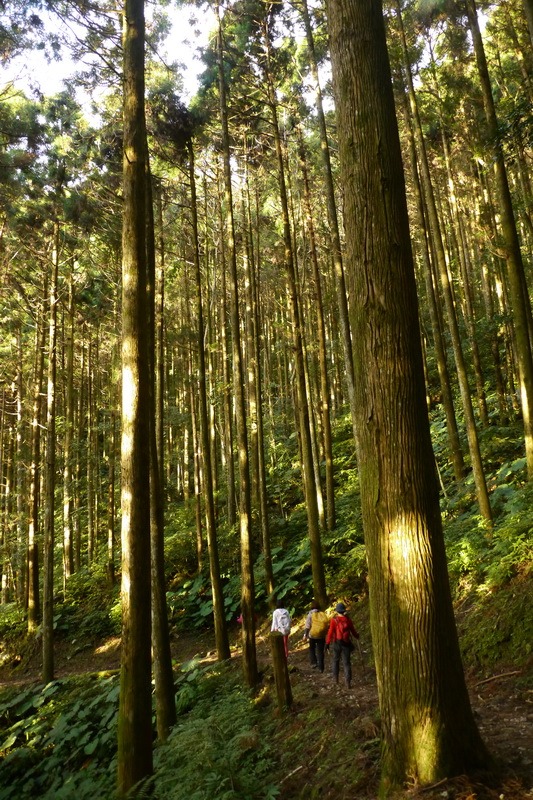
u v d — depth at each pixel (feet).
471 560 28.60
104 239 46.96
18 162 43.68
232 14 38.88
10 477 83.20
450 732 10.84
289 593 44.24
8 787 26.71
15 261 55.93
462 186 56.65
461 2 37.68
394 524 11.48
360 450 12.33
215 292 63.21
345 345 33.81
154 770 18.34
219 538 54.19
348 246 12.65
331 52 13.19
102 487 81.51
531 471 29.19
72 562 69.00
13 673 53.83
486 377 55.77
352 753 15.46
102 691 33.78
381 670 11.64
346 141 12.60
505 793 10.20
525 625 21.27
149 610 17.83
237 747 19.29
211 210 55.88
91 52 24.54
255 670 28.78
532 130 20.68
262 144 45.98
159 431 32.73
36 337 60.34
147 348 19.25
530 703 17.01
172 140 36.47
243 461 31.37
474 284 68.18
